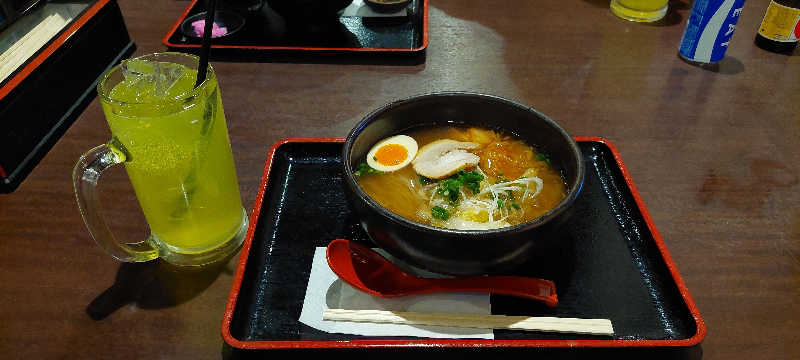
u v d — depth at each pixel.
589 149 0.49
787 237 0.42
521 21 0.73
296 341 0.33
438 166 0.41
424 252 0.33
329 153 0.49
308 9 0.65
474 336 0.34
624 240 0.41
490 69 0.63
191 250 0.40
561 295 0.37
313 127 0.54
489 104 0.42
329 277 0.38
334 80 0.61
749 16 0.74
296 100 0.58
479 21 0.73
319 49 0.64
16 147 0.47
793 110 0.57
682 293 0.36
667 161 0.50
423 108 0.43
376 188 0.41
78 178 0.33
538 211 0.39
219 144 0.36
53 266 0.40
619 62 0.65
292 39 0.66
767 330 0.36
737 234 0.43
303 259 0.40
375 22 0.70
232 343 0.33
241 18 0.69
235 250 0.41
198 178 0.36
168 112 0.32
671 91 0.60
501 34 0.70
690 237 0.42
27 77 0.48
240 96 0.58
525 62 0.65
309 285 0.37
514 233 0.31
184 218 0.37
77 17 0.56
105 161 0.34
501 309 0.36
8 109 0.45
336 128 0.54
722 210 0.45
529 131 0.42
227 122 0.54
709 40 0.62
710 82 0.62
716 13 0.60
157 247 0.40
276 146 0.48
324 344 0.33
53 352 0.34
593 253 0.40
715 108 0.58
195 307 0.37
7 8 0.50
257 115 0.55
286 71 0.62
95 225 0.34
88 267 0.40
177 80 0.36
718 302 0.37
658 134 0.53
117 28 0.62
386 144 0.43
